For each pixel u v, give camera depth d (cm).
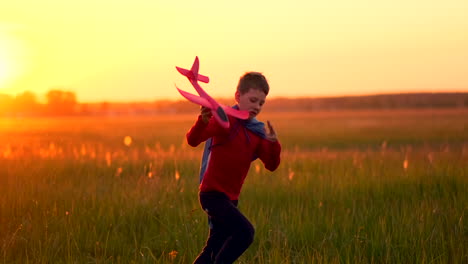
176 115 12081
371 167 988
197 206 627
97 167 977
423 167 934
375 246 486
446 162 1004
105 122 6303
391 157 1259
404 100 14738
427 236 512
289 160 1180
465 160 1110
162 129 4091
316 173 966
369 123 4581
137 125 5103
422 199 706
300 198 703
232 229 375
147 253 494
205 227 545
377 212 598
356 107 14625
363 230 535
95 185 758
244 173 396
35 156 1120
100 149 1524
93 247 503
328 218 577
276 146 391
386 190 745
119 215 588
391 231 532
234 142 381
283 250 483
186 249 484
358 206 662
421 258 466
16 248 486
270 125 388
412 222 551
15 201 626
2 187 715
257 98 381
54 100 13650
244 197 712
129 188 736
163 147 2058
